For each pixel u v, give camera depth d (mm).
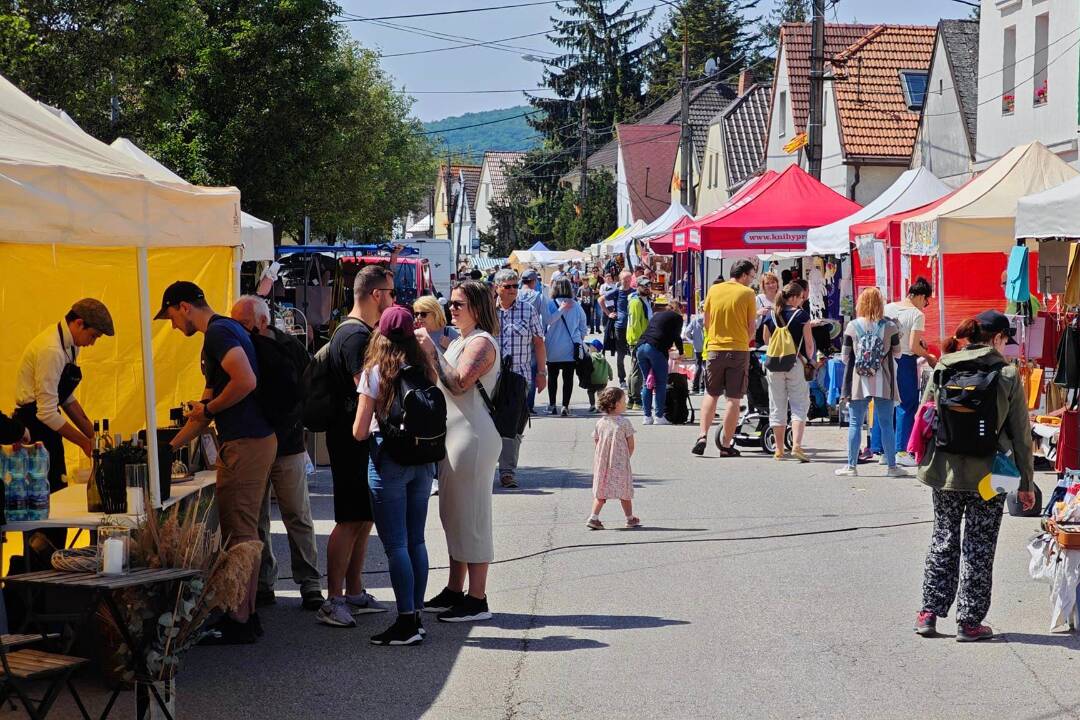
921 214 16203
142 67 21250
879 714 6172
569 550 10102
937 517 7602
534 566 9539
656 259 39125
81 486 7984
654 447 16406
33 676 5289
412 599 7453
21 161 6410
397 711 6234
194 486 7695
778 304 15172
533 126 82625
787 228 21359
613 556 9852
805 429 18125
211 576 6137
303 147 31547
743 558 9758
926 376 14219
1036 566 7949
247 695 6484
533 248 59469
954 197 16000
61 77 19406
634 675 6816
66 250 9977
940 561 7559
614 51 80625
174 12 21203
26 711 5754
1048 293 15180
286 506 8312
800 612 8141
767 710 6230
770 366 15109
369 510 7902
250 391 7312
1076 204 10703
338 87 32500
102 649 6363
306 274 21125
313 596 8359
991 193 15406
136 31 20547
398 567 7406
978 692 6508
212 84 29578
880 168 37188
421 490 7590
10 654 5551
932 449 7473
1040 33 25750
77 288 10141
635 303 21359
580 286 39750
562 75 80375
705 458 15398
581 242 69312
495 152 103625
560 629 7777
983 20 28266
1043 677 6766
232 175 30984
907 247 16156
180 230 7715
